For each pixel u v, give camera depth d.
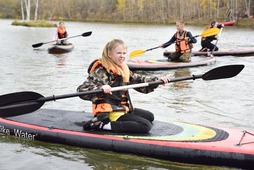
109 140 4.70
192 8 52.69
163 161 4.48
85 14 66.88
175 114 6.58
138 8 59.34
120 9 62.69
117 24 51.25
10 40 22.42
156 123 5.16
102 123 4.89
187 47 12.18
